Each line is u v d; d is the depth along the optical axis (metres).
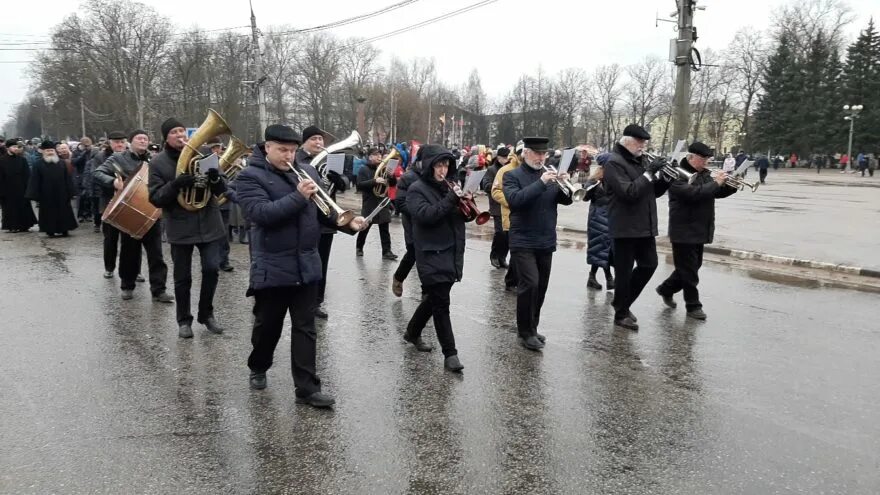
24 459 3.76
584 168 19.44
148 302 7.48
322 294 6.93
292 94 72.19
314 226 4.55
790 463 3.87
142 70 58.66
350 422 4.34
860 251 11.14
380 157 10.65
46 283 8.38
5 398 4.66
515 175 5.93
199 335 6.25
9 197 12.97
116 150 8.80
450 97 90.94
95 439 4.03
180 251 6.07
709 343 6.22
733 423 4.42
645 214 6.53
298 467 3.73
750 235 13.10
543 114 82.81
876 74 55.75
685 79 13.59
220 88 60.69
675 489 3.56
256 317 4.72
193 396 4.75
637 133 6.49
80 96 58.81
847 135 55.50
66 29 58.41
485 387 5.02
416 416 4.46
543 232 5.89
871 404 4.77
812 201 21.25
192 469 3.68
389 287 8.52
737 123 70.19
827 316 7.25
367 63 76.25
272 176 4.51
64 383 4.96
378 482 3.58
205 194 6.02
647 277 6.78
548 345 6.11
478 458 3.87
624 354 5.87
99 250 11.03
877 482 3.66
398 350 5.91
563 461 3.85
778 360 5.74
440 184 5.40
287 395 4.80
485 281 8.92
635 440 4.14
